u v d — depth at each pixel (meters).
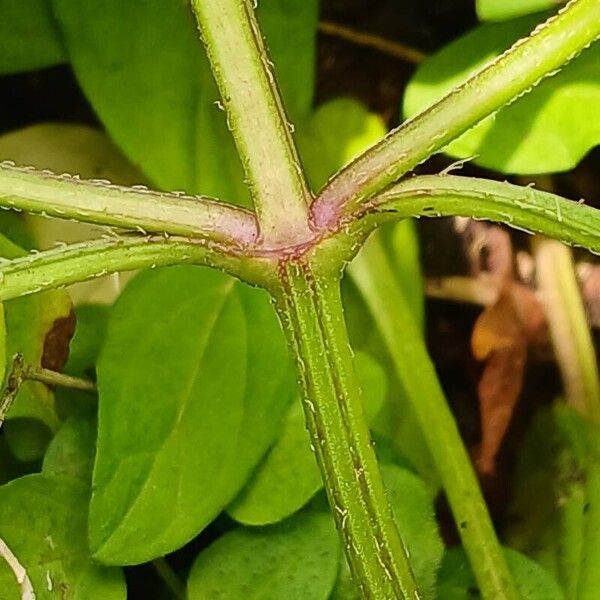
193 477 0.05
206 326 0.06
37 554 0.05
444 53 0.06
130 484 0.05
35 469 0.06
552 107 0.06
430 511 0.06
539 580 0.06
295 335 0.05
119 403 0.05
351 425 0.05
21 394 0.06
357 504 0.05
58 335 0.06
